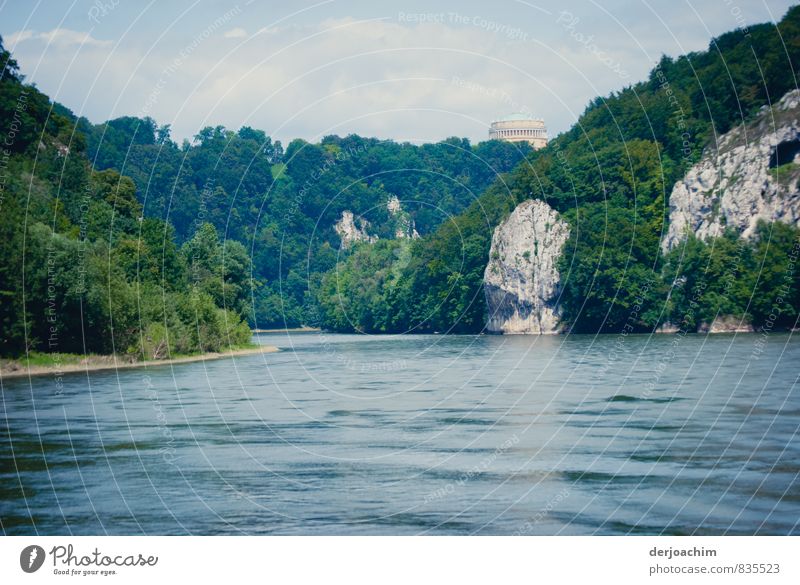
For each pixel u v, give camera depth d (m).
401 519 41.69
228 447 59.47
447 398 86.31
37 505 44.59
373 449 58.28
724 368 106.19
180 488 47.78
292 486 48.06
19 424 69.88
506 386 95.50
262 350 182.12
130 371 120.38
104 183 189.12
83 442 61.59
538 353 150.38
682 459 52.56
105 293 123.00
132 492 47.03
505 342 199.62
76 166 171.62
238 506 44.12
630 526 40.06
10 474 51.31
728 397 78.38
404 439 61.88
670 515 41.44
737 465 50.66
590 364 121.00
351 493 46.47
